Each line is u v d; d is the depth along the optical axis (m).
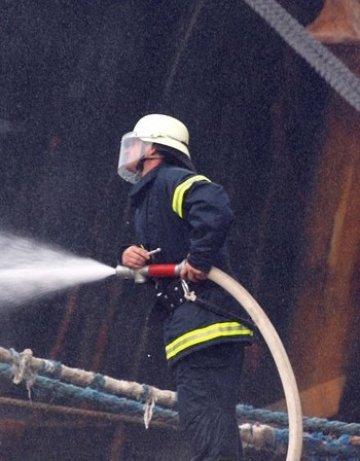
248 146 34.50
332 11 30.28
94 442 29.27
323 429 17.95
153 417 16.36
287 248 34.19
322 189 33.94
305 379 33.09
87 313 32.19
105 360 32.41
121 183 33.16
